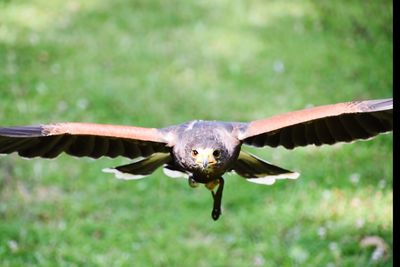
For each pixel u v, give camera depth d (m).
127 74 17.58
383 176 13.92
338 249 12.24
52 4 20.56
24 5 20.45
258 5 20.47
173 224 13.22
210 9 20.38
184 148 7.11
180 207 13.63
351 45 18.62
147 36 19.16
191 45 18.80
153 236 12.91
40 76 17.41
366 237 12.45
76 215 13.35
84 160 14.66
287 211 13.30
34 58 18.14
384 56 18.08
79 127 7.32
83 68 17.75
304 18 19.86
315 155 14.70
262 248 12.55
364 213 12.98
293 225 13.01
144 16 20.06
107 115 16.06
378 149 14.74
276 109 16.39
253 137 7.62
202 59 18.27
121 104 16.39
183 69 17.81
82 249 12.52
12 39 18.91
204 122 7.38
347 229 12.71
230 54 18.47
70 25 19.62
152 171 7.67
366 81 17.23
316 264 12.08
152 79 17.36
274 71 17.73
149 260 12.35
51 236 12.72
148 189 14.05
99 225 13.09
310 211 13.23
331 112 7.24
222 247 12.69
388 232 12.52
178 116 16.11
